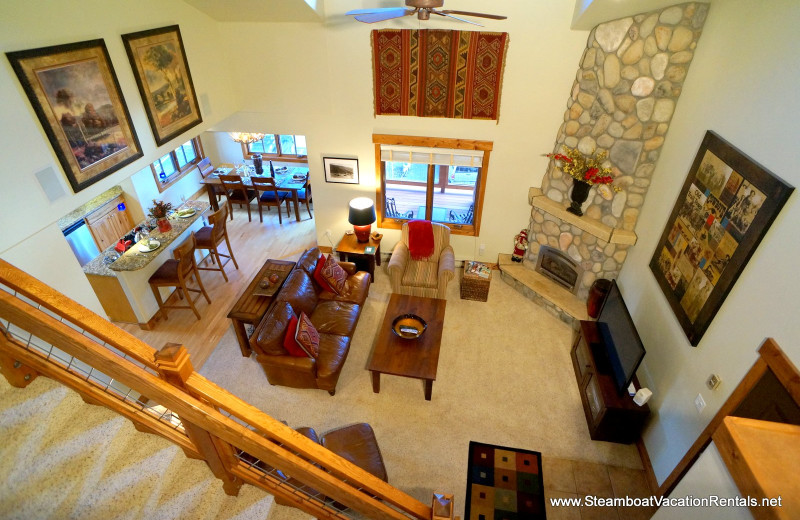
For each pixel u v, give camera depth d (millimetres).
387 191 7488
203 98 5117
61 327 1621
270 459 1974
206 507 2105
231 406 1846
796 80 2543
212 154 9023
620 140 4605
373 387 4562
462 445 4098
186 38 4711
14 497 1768
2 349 1875
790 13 2666
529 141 5477
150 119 4277
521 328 5496
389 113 5590
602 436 4094
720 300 2994
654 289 4180
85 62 3479
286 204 7941
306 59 5395
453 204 7098
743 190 2871
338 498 2105
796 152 2457
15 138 2992
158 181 7398
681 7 3850
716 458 1469
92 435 1993
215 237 5961
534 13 4707
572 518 3553
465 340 5309
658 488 3604
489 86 5180
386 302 5902
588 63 4715
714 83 3562
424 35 4996
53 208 3322
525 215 6059
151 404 2463
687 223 3605
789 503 1195
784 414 2277
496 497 3684
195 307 5777
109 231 6559
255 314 4664
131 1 3920
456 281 6359
